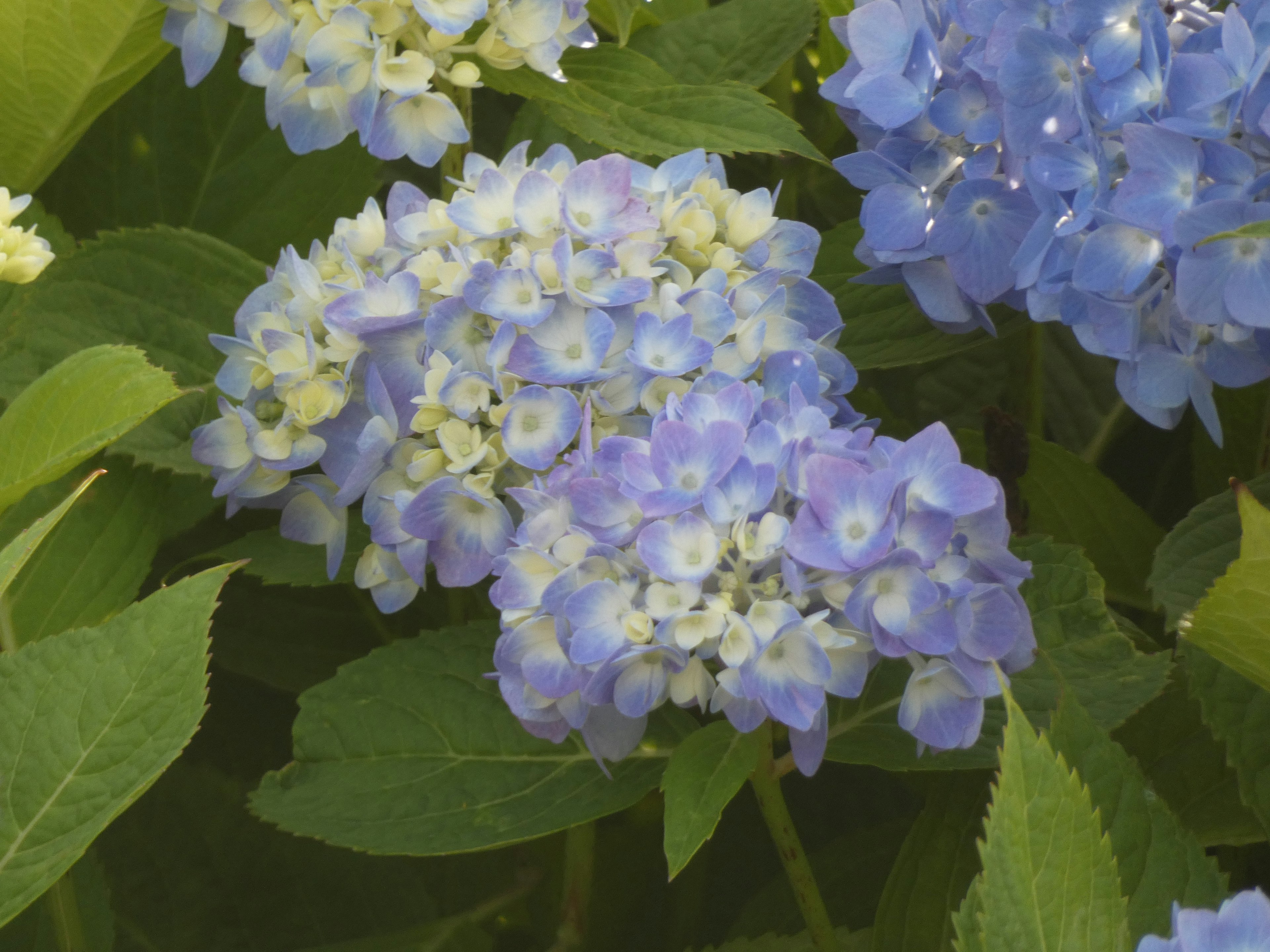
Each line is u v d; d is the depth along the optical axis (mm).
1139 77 1083
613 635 1034
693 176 1155
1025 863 965
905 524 1042
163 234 1216
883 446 1065
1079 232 1098
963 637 1051
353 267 1130
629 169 1108
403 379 1110
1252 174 1058
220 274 1223
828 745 1121
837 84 1188
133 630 1021
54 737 1013
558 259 1083
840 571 1028
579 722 1061
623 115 1197
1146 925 1008
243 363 1143
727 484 1040
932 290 1170
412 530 1095
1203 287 1058
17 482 1065
